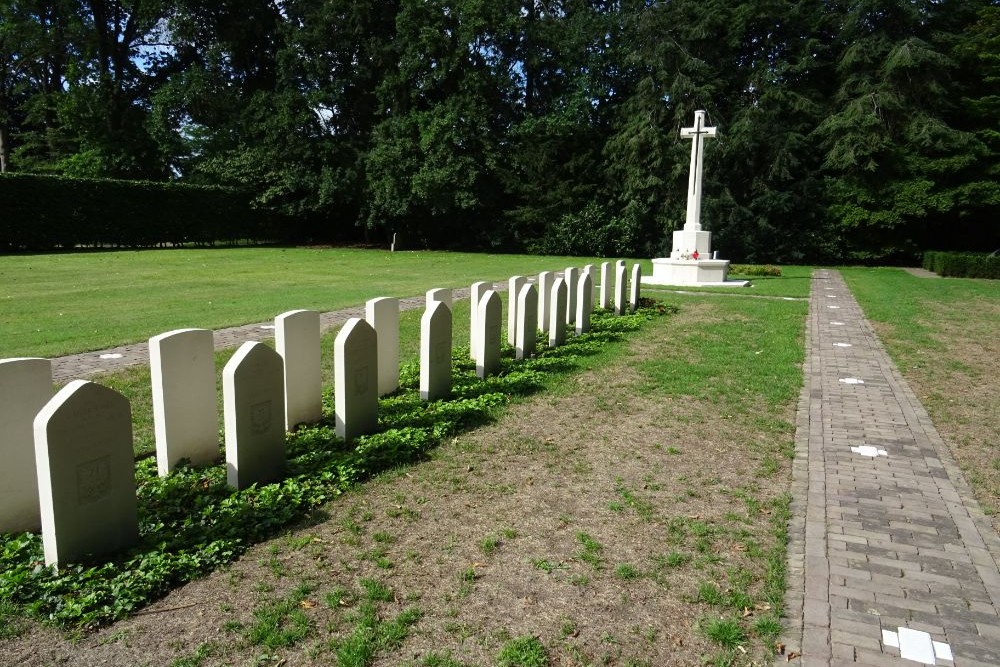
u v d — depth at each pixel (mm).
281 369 5188
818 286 21641
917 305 17047
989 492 5312
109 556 3979
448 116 34312
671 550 4230
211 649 3193
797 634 3381
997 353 10953
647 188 34812
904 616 3561
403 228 39156
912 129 30703
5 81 38938
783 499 5039
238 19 38750
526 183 36531
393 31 38906
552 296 10492
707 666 3127
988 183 29891
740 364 9711
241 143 38344
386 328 7613
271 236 40781
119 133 38219
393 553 4148
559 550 4215
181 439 5273
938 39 30953
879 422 7129
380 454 5652
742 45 35812
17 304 14398
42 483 3684
